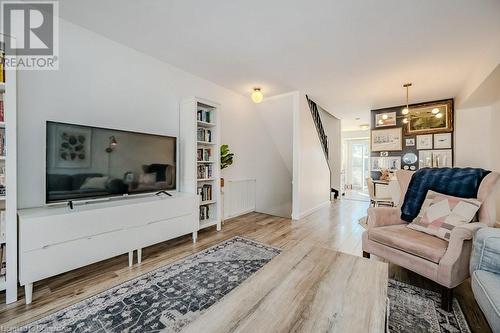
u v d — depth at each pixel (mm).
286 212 5812
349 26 2150
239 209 4344
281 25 2152
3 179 1612
